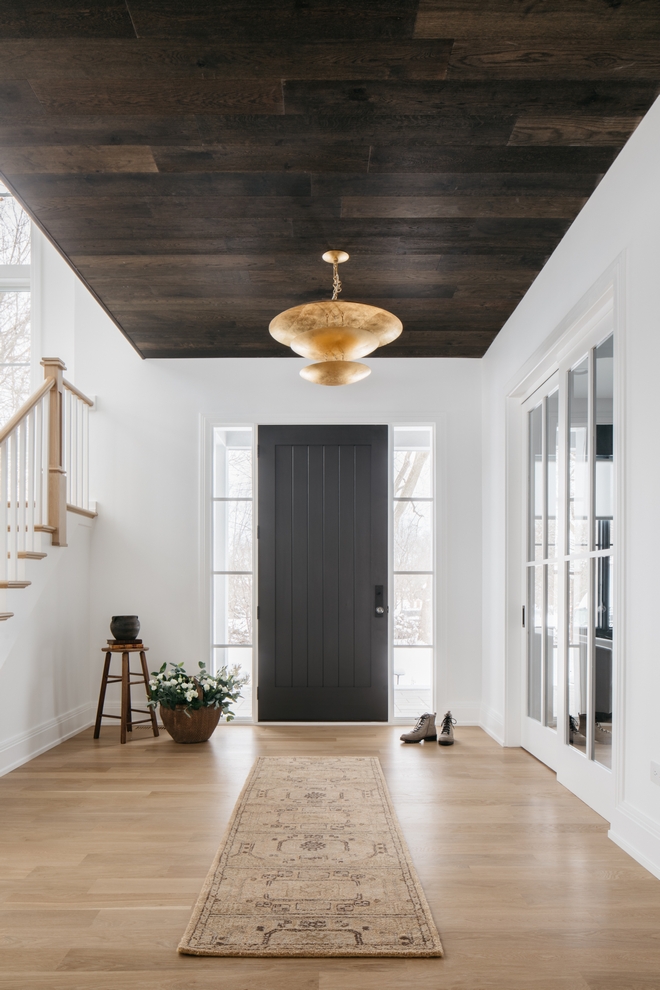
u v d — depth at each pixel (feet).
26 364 19.56
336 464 17.52
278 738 15.38
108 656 15.42
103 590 17.06
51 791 11.44
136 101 8.55
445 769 12.81
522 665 14.73
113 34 7.55
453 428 17.51
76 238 11.83
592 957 6.43
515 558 14.99
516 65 7.98
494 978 6.09
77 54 7.84
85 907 7.39
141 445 17.34
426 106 8.63
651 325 8.50
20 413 13.29
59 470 14.84
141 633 16.97
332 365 12.95
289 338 12.88
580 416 11.51
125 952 6.50
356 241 11.91
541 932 6.86
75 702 16.03
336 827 9.64
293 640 17.16
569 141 9.27
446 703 16.99
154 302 14.35
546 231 11.56
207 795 11.19
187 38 7.59
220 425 17.51
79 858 8.66
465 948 6.58
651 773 8.34
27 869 8.34
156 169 9.89
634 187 9.03
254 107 8.64
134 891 7.75
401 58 7.87
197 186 10.30
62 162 9.74
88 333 17.56
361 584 17.28
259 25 7.41
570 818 10.12
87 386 17.46
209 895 7.55
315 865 8.35
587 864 8.47
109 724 16.83
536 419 14.30
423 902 7.39
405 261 12.60
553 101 8.55
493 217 11.14
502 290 13.76
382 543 17.34
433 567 17.34
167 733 15.78
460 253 12.30
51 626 14.70
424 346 16.79
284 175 10.02
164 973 6.16
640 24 7.43
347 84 8.27
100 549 17.12
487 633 16.61
